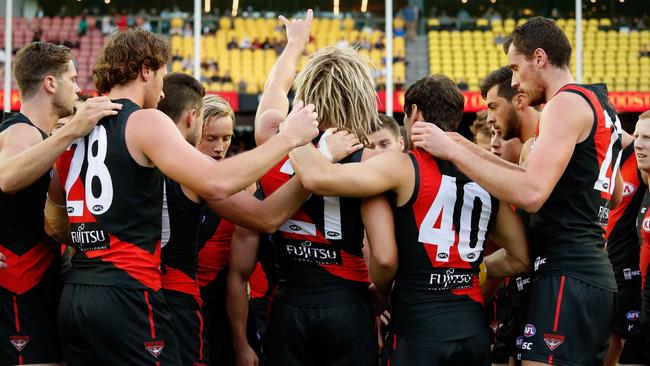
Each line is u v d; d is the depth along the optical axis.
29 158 3.00
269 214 3.28
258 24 22.78
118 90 3.14
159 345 3.00
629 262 4.66
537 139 3.24
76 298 2.98
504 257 3.53
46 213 3.42
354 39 22.05
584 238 3.33
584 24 21.86
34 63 3.53
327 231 3.34
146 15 23.36
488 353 3.30
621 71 20.80
